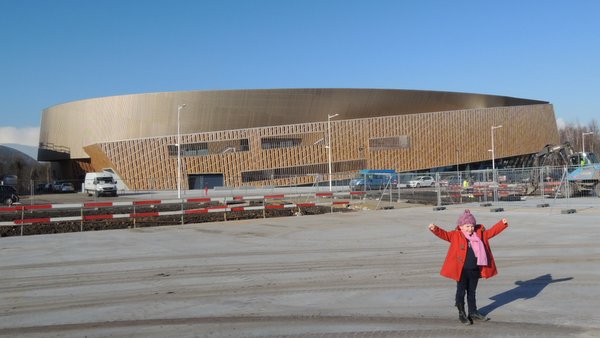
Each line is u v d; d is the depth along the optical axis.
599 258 11.47
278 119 78.56
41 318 7.62
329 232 18.28
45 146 99.12
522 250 12.84
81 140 88.88
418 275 10.17
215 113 78.62
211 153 76.38
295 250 14.07
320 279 10.02
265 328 6.89
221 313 7.69
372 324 6.94
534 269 10.37
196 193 61.75
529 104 96.94
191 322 7.26
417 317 7.22
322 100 78.62
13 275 11.12
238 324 7.11
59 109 94.19
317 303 8.15
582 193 32.91
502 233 16.28
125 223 24.34
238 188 68.25
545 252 12.45
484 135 86.44
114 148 73.88
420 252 13.13
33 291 9.49
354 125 79.06
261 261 12.32
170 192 65.12
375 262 11.78
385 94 80.56
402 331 6.61
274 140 77.44
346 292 8.85
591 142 112.50
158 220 25.73
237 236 17.80
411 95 81.94
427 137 82.06
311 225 21.12
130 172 74.25
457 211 26.30
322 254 13.20
